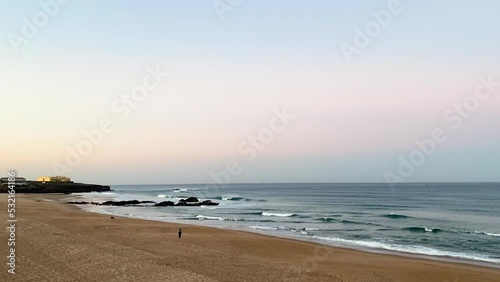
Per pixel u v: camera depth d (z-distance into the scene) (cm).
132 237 2870
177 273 1598
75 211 5216
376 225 4584
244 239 3045
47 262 1706
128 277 1516
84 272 1572
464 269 2189
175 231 3362
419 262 2372
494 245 3212
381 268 2164
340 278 1880
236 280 1719
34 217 3984
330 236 3647
